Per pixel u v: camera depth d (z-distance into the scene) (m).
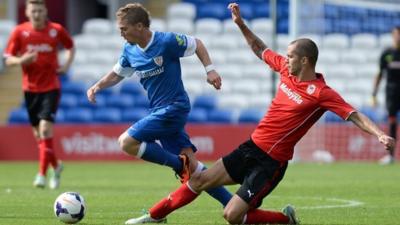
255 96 62.78
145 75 22.58
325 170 45.94
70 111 62.00
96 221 22.30
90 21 67.81
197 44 22.52
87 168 48.97
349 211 25.16
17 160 56.22
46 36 34.81
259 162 20.77
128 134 22.12
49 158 34.62
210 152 55.19
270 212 21.31
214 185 21.31
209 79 22.45
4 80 64.38
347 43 64.69
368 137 55.59
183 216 23.66
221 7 68.81
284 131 20.66
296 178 39.81
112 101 62.16
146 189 34.09
